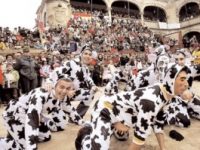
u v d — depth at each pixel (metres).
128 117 3.13
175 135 4.37
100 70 13.56
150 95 2.91
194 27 40.53
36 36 23.77
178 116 4.96
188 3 42.81
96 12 36.59
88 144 3.05
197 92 8.72
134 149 3.04
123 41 27.20
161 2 43.91
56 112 4.93
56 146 4.30
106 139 3.02
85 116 5.96
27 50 9.48
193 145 4.13
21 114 3.58
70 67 5.25
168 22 43.41
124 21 36.59
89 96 5.61
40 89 3.53
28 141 3.16
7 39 20.62
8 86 8.73
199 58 11.70
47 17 32.94
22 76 9.05
